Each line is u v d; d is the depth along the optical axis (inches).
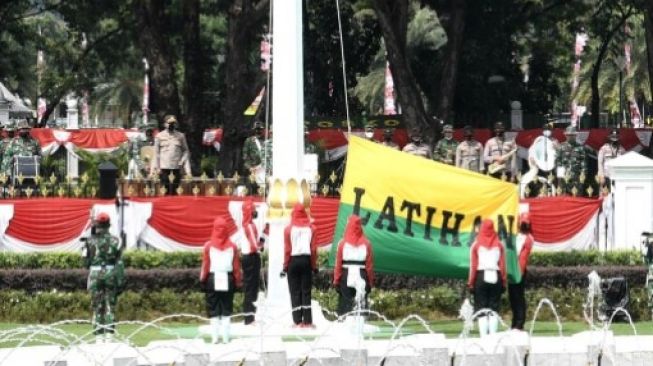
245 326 1208.8
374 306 1389.0
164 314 1396.4
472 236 1286.9
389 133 1884.8
